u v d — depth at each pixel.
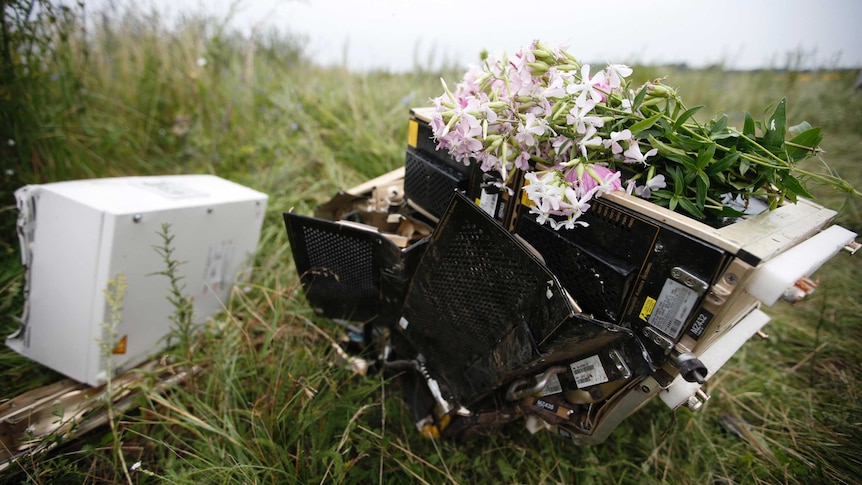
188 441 1.37
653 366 0.92
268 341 1.54
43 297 1.37
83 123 2.38
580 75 1.10
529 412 1.26
